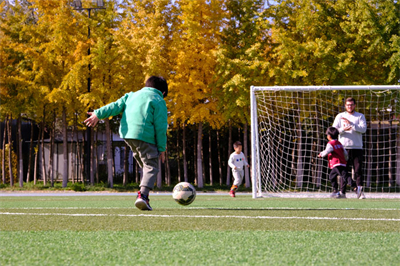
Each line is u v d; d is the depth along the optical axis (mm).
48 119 26266
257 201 8695
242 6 21438
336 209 6047
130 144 5582
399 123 19625
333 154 9555
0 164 27438
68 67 21875
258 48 20703
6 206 7473
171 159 30984
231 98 20703
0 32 22453
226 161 29812
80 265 2328
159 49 20203
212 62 20797
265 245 2943
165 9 21500
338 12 20906
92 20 21688
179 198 6363
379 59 20094
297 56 19766
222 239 3205
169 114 22109
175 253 2656
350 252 2705
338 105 20156
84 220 4586
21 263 2393
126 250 2768
